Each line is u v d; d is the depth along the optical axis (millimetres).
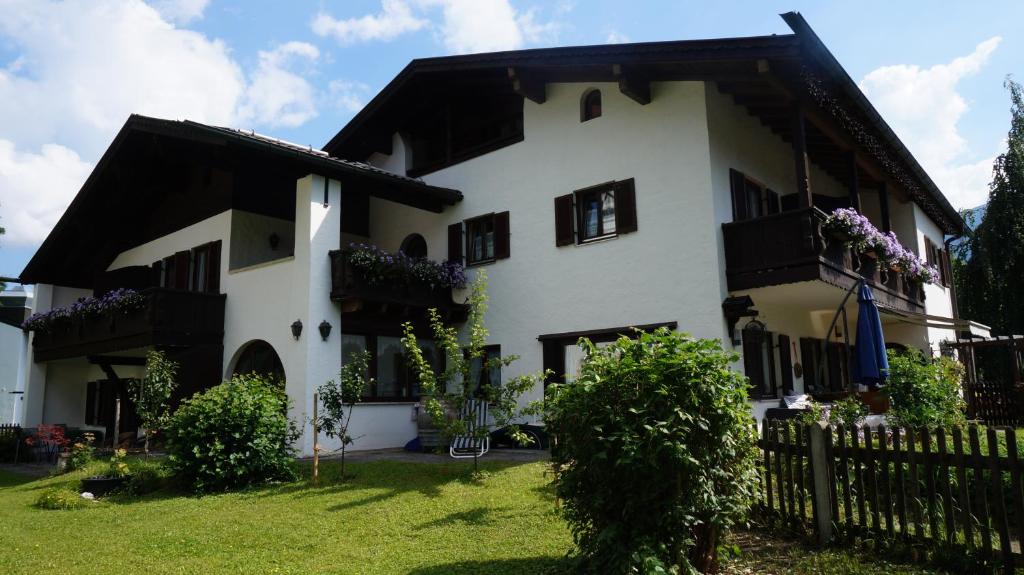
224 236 14727
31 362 18453
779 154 14258
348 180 13438
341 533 6949
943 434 5223
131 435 15914
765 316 12680
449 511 7652
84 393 20000
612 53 11641
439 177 15969
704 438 4852
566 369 13102
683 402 4762
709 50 10383
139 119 13820
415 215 16328
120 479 9938
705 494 4773
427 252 16000
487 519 7215
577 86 13570
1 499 10023
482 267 14750
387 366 13883
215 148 12445
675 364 4805
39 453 16344
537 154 14094
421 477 9562
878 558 5371
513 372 13867
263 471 9852
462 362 10219
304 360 12234
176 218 16547
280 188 15570
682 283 11648
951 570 5020
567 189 13492
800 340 13984
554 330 13312
